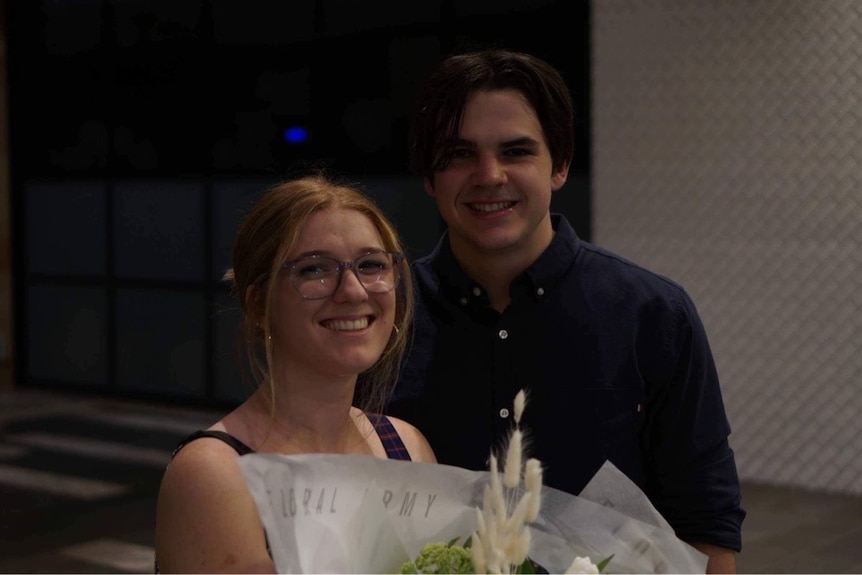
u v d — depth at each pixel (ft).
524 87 5.54
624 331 5.94
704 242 19.74
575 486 5.91
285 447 4.65
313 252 4.50
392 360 5.55
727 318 19.61
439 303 6.02
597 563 4.31
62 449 23.15
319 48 24.49
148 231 28.07
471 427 5.94
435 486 4.17
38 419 26.53
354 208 4.63
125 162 28.35
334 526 3.96
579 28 20.88
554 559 4.43
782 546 15.62
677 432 5.99
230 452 4.41
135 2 27.66
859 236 18.21
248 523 4.25
